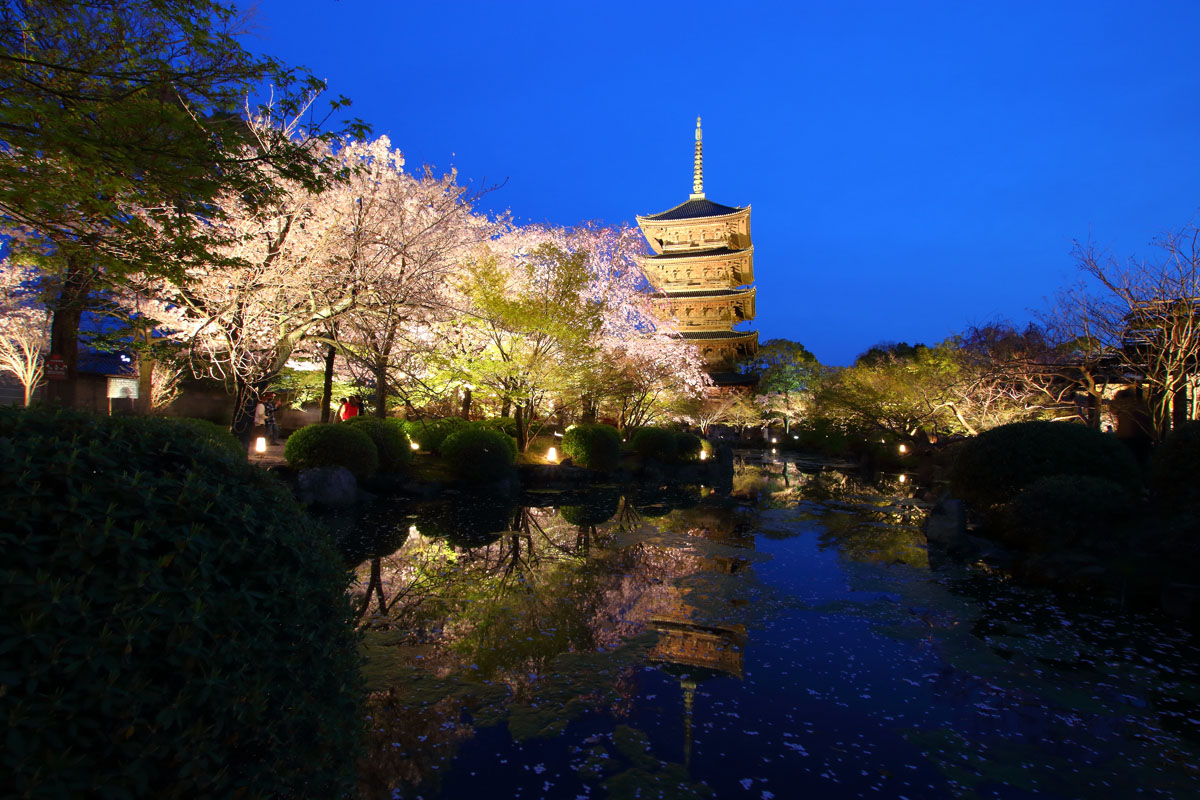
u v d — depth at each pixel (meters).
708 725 4.17
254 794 1.94
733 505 15.89
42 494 1.78
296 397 24.91
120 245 6.06
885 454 28.56
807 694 4.71
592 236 28.50
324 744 2.31
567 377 18.67
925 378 26.80
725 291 47.56
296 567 2.41
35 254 7.36
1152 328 11.60
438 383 20.27
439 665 5.02
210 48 4.66
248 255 11.36
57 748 1.52
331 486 12.40
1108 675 5.14
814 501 17.02
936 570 8.91
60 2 4.42
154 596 1.77
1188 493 8.29
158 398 15.88
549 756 3.70
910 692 4.77
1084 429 10.19
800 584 8.04
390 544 9.70
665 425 35.16
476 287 16.77
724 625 6.33
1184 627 6.42
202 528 2.06
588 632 5.98
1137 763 3.78
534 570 8.37
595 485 19.08
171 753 1.75
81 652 1.59
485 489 16.02
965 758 3.80
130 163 4.59
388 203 13.70
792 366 55.12
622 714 4.30
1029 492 9.33
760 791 3.40
